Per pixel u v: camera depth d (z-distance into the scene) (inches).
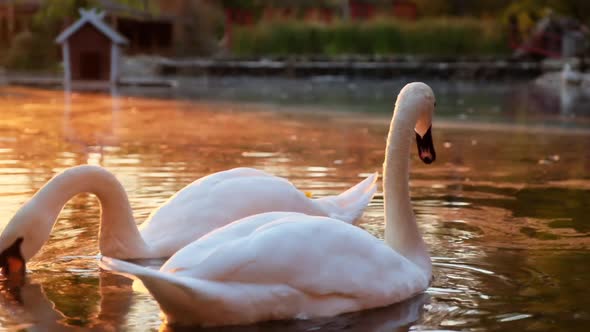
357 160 468.4
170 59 1664.6
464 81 1567.4
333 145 543.8
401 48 1761.8
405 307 206.4
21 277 233.1
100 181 243.9
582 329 191.2
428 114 234.2
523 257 255.0
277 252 191.2
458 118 772.0
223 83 1392.7
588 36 1721.2
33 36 1551.4
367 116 781.3
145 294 218.8
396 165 231.1
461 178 407.5
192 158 463.5
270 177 275.1
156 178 385.1
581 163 465.1
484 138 603.8
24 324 195.3
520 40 1775.3
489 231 289.1
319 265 195.3
